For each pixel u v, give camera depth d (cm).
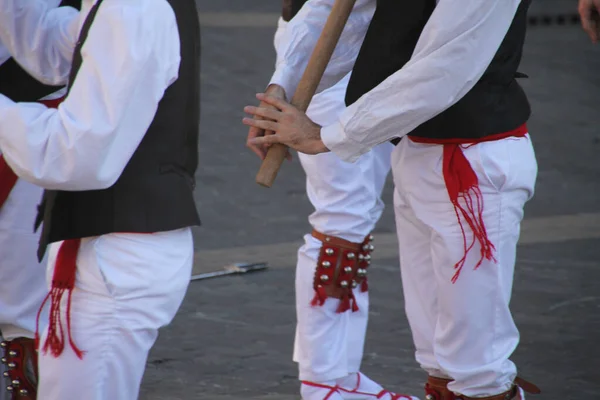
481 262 923
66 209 827
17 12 898
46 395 841
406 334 1496
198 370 1362
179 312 1569
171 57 812
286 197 2172
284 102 934
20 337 1070
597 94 3030
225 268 1758
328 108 1130
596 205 2130
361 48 945
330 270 1156
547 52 3491
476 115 902
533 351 1420
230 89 3002
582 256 1811
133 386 855
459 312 936
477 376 945
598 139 2612
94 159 780
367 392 1216
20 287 1054
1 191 1023
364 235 1168
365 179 1155
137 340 840
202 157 2408
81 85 781
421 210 948
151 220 829
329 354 1170
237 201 2136
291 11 1175
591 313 1560
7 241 1038
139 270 830
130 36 776
